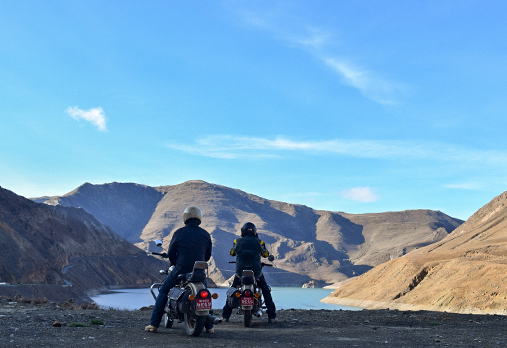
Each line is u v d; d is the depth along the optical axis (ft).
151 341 20.48
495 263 307.37
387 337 23.79
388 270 412.57
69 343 18.95
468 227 623.36
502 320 37.55
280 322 32.68
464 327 30.78
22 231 472.44
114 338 21.09
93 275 593.42
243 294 29.58
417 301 310.04
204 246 25.05
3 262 316.40
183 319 24.14
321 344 20.65
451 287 296.71
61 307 39.99
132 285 654.94
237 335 23.82
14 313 30.53
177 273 24.29
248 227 32.35
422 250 637.71
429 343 21.35
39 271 346.54
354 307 365.40
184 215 25.93
